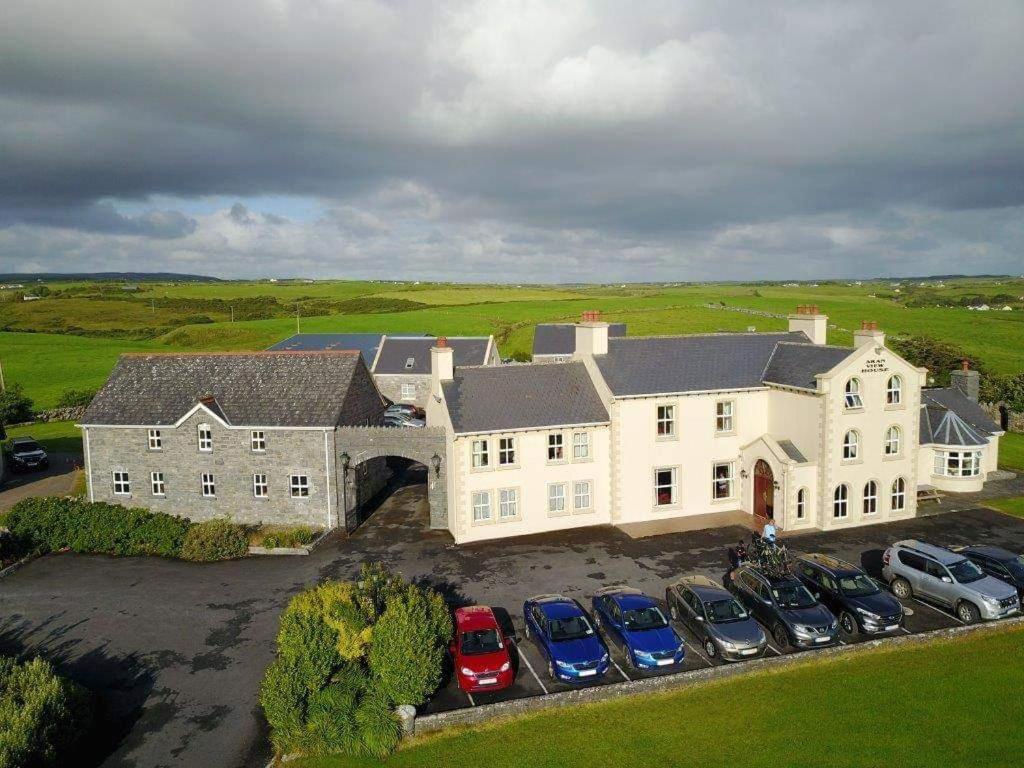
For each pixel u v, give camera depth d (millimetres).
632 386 41344
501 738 21297
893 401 40688
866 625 26625
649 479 41688
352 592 24719
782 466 39406
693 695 23344
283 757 20672
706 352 44969
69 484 52469
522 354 111125
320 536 39781
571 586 32219
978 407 51469
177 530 37625
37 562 36781
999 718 21875
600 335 43062
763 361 45062
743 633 25297
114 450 43156
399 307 181500
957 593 28391
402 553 37094
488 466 38781
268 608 30688
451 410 39438
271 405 42250
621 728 21641
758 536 35375
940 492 46531
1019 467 52781
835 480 39594
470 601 30812
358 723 21078
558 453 40312
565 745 20875
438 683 23062
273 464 41375
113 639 28078
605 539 38594
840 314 162250
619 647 26203
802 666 25047
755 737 21094
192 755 20922
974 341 125000
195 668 25766
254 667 25766
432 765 20156
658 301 197125
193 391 44000
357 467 43000
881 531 39219
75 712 21391
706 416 42438
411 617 23078
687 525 40719
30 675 21188
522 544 38062
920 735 21094
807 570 29969
